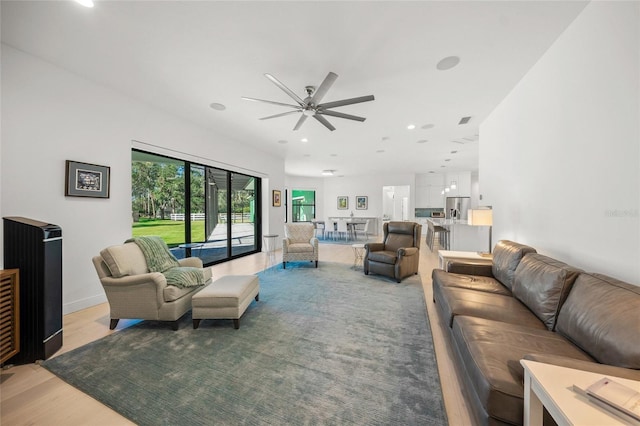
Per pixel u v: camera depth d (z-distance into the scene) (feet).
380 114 12.18
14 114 7.27
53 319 6.01
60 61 7.90
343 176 34.42
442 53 7.43
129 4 5.68
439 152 20.18
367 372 5.34
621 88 4.99
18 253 5.88
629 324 3.39
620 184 5.02
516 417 3.18
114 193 9.76
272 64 8.02
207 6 5.76
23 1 5.56
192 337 6.84
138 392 4.76
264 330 7.24
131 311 7.23
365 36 6.72
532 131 8.31
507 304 6.02
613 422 2.15
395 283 11.91
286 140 16.99
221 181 16.87
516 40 6.92
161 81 9.14
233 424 4.04
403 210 33.76
